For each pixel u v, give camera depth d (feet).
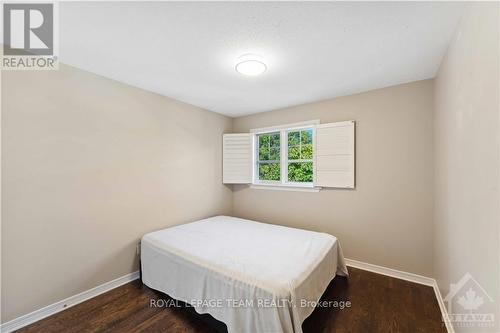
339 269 8.41
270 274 5.28
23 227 5.98
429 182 7.97
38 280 6.23
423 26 5.10
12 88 5.84
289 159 11.77
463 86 4.61
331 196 10.06
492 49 3.23
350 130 9.38
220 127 12.78
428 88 7.98
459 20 4.82
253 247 7.08
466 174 4.45
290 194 11.30
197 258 6.33
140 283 8.23
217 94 9.62
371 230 9.11
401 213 8.50
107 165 7.77
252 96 9.87
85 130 7.22
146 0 4.30
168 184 9.86
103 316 6.37
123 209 8.21
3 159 5.67
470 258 4.22
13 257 5.82
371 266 9.10
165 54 6.35
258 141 13.01
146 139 9.01
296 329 4.58
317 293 5.97
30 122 6.11
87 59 6.59
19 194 5.92
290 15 4.73
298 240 7.77
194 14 4.69
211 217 11.66
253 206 12.66
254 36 5.50
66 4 4.40
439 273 7.07
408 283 8.11
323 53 6.30
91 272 7.32
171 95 9.71
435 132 7.66
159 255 7.39
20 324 5.90
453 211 5.44
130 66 7.05
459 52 4.89
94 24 5.03
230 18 4.83
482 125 3.63
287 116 11.48
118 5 4.42
